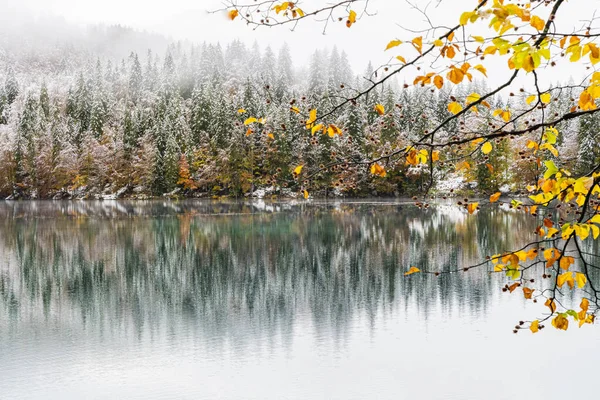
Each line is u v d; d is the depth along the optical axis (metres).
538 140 2.72
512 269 2.38
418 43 1.90
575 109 2.29
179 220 39.47
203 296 16.72
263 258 22.98
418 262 20.98
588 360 10.44
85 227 35.22
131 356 11.47
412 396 9.22
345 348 11.62
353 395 9.38
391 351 11.33
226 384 9.93
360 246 25.39
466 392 9.38
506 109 2.38
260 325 13.55
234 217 41.44
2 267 21.66
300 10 2.14
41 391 9.78
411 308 14.41
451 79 1.88
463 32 1.83
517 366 10.31
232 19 2.18
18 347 12.12
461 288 16.27
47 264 22.31
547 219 2.39
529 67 1.75
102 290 17.75
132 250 25.66
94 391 9.71
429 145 2.41
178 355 11.52
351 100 2.30
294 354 11.38
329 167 2.68
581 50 1.78
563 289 15.13
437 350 11.27
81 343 12.39
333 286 17.48
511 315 13.38
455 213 41.50
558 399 8.98
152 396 9.49
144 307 15.58
